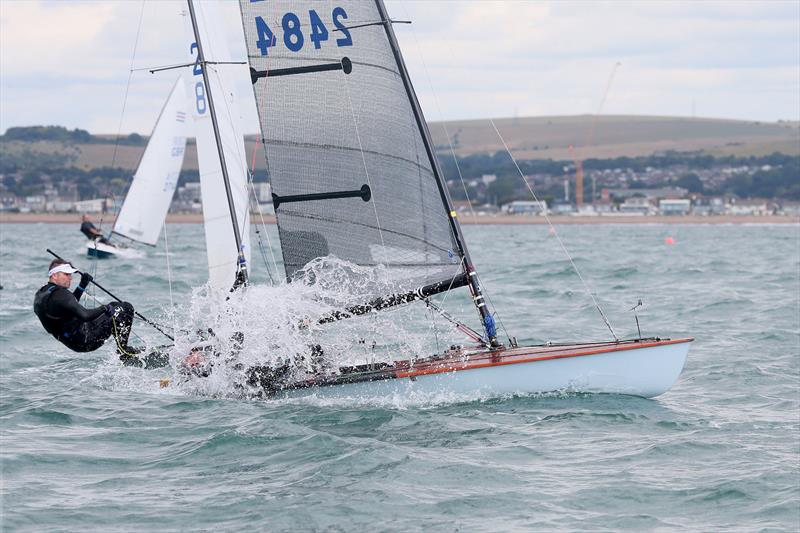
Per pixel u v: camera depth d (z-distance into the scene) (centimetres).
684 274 12000
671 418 4166
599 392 4453
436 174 4412
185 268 13250
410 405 4359
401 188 4484
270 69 4600
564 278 11344
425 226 4478
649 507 3100
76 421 4153
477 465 3500
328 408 4309
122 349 4578
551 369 4394
